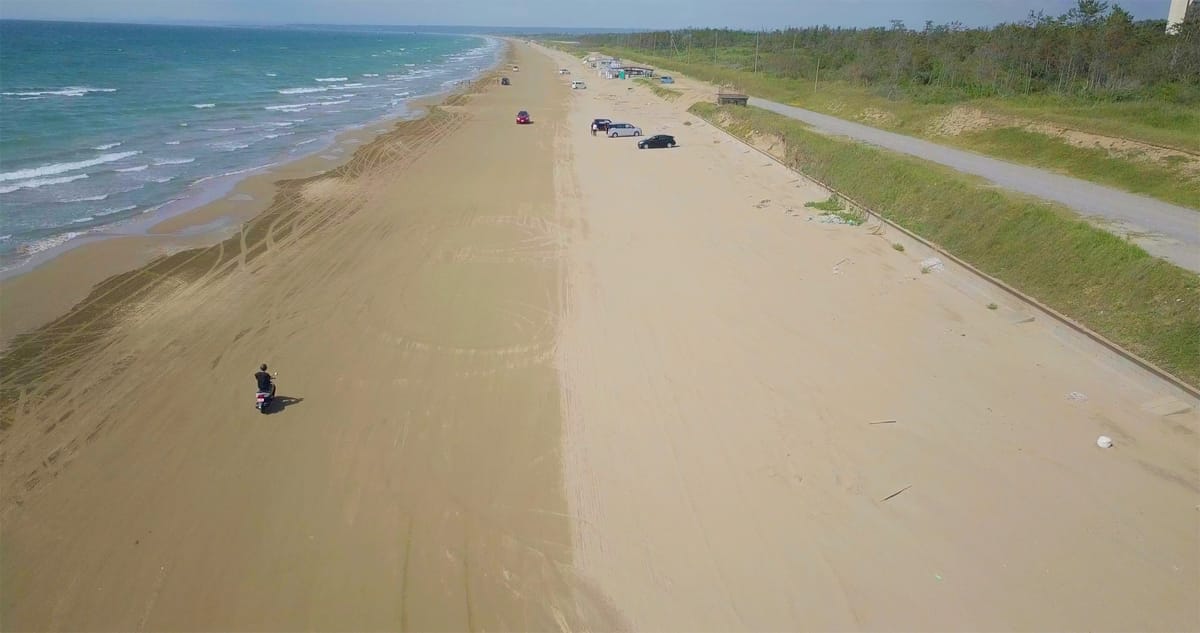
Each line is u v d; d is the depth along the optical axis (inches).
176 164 1656.0
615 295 924.0
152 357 761.6
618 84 3998.5
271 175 1577.3
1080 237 887.7
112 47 6279.5
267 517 534.3
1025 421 633.0
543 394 694.5
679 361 752.3
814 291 932.0
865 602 456.8
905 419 642.2
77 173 1526.8
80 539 512.7
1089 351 746.2
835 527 518.9
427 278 984.3
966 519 523.2
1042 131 1418.6
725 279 976.3
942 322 832.3
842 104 2192.4
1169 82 1672.0
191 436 628.4
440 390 702.5
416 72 5113.2
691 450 606.9
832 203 1346.0
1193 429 610.5
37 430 634.2
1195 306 711.7
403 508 544.1
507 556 498.9
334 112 2672.2
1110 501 536.1
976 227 1047.0
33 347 776.9
